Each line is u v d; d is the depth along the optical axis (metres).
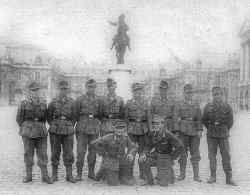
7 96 25.97
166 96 7.52
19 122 6.75
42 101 6.88
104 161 6.57
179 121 7.30
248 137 13.52
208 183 6.75
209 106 6.96
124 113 7.34
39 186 6.32
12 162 8.55
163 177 6.51
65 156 6.87
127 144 6.62
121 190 6.08
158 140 6.57
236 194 5.93
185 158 7.09
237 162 8.89
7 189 6.06
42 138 6.71
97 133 7.08
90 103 7.13
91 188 6.23
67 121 6.89
